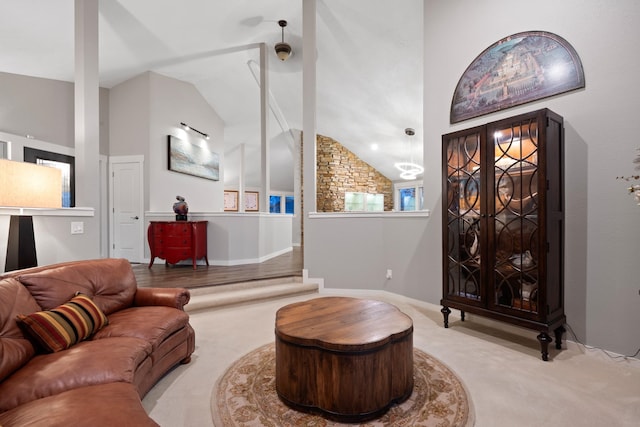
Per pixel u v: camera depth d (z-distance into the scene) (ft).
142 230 18.07
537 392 6.14
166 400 5.98
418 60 15.10
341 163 27.25
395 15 13.07
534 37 8.66
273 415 5.57
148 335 6.21
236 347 8.38
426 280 11.58
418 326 9.77
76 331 5.67
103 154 18.25
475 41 10.02
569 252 8.12
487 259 8.64
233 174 33.09
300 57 17.97
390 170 28.53
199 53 17.31
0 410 4.01
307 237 13.93
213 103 23.12
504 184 8.31
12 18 10.74
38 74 14.25
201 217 17.81
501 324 9.55
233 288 12.90
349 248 13.47
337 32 14.83
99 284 7.28
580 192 7.94
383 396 5.55
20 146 13.70
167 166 19.16
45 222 9.35
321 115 22.67
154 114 18.38
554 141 7.85
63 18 11.20
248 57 18.66
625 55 7.24
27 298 5.81
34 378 4.44
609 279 7.55
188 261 17.79
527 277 7.87
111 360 5.00
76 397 4.02
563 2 8.14
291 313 6.97
